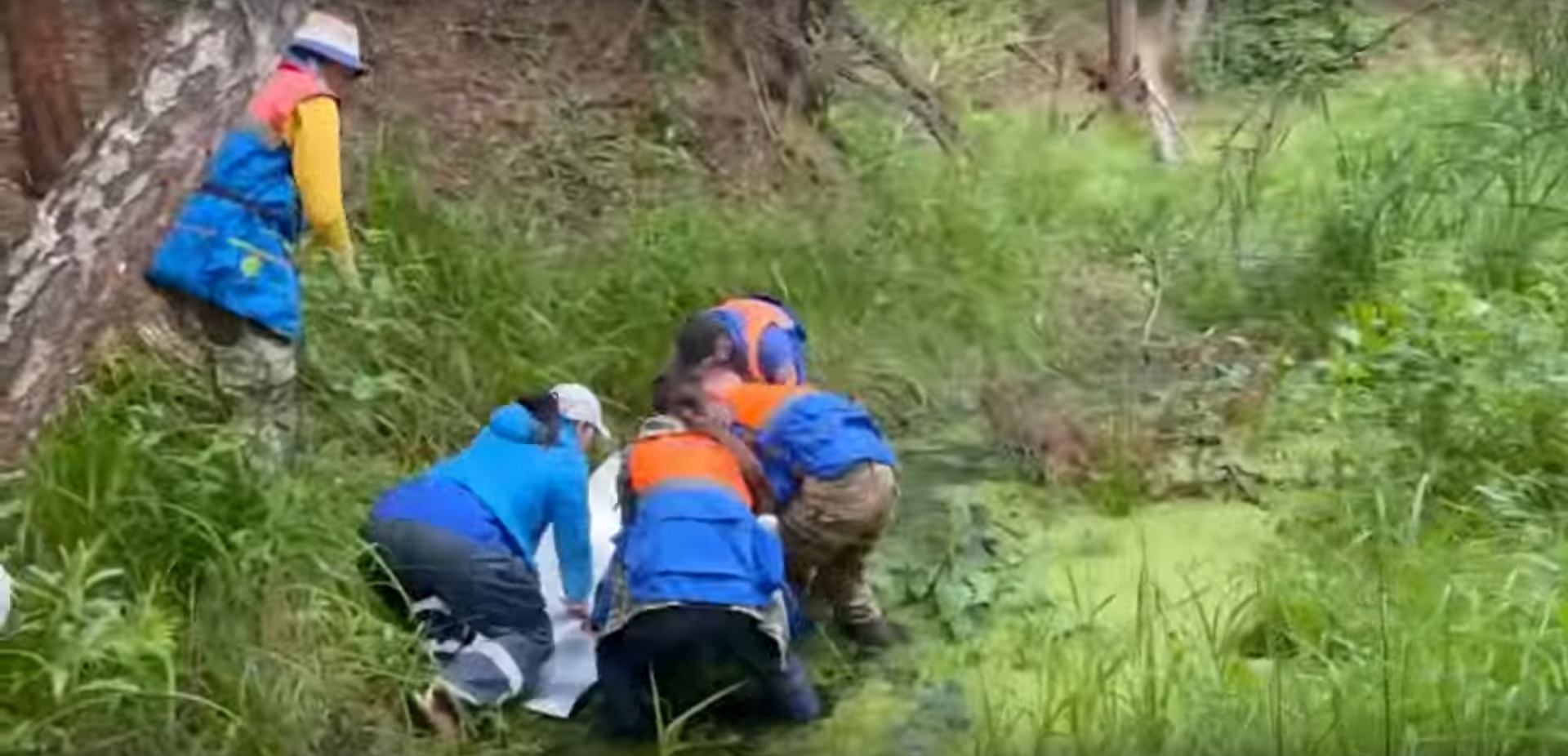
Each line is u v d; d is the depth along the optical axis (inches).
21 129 294.8
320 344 258.5
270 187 235.9
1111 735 190.7
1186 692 198.2
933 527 255.1
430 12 377.1
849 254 327.0
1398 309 291.9
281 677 191.8
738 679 206.2
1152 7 507.2
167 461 209.0
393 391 256.7
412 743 196.9
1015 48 516.7
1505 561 224.4
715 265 311.6
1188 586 234.5
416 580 209.3
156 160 193.3
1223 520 255.8
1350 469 256.8
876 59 413.7
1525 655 195.5
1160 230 362.3
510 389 268.8
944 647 223.5
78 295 193.6
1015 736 198.1
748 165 380.2
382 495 223.6
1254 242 349.4
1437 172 355.6
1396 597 215.9
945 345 309.6
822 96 404.5
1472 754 182.1
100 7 317.1
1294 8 506.0
